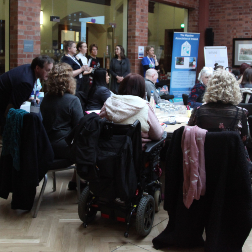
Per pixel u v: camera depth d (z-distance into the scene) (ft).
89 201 9.58
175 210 8.73
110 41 27.17
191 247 8.84
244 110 8.82
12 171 10.09
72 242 9.01
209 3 34.76
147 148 9.16
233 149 7.80
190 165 8.04
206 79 15.80
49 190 12.66
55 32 23.07
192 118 9.26
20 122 9.71
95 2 25.55
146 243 9.04
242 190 7.80
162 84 30.83
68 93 11.13
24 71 11.58
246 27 33.30
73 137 8.70
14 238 9.16
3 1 19.74
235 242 8.11
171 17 32.01
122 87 9.84
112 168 8.32
